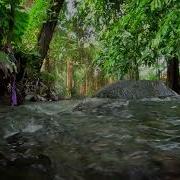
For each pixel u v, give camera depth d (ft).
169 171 5.47
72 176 5.51
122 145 7.18
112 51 26.68
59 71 65.26
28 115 11.07
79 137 8.05
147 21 24.35
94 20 36.24
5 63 15.69
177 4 19.13
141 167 5.72
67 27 47.47
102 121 10.19
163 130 8.72
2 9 18.16
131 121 10.18
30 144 7.57
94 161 6.17
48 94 23.61
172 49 20.66
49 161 6.28
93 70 61.26
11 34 18.83
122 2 33.94
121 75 27.55
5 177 5.48
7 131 8.87
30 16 25.53
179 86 36.73
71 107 13.62
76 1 40.16
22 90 20.95
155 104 14.67
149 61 26.27
